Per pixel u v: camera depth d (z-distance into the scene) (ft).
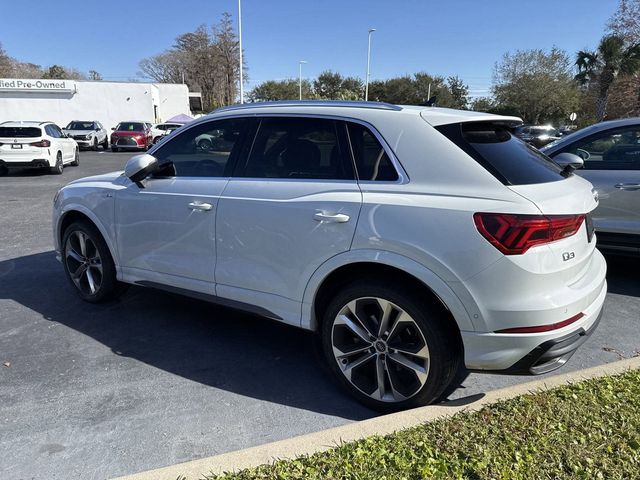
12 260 20.25
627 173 16.53
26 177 50.37
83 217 15.06
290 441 8.43
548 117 171.32
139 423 9.55
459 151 9.18
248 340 13.26
